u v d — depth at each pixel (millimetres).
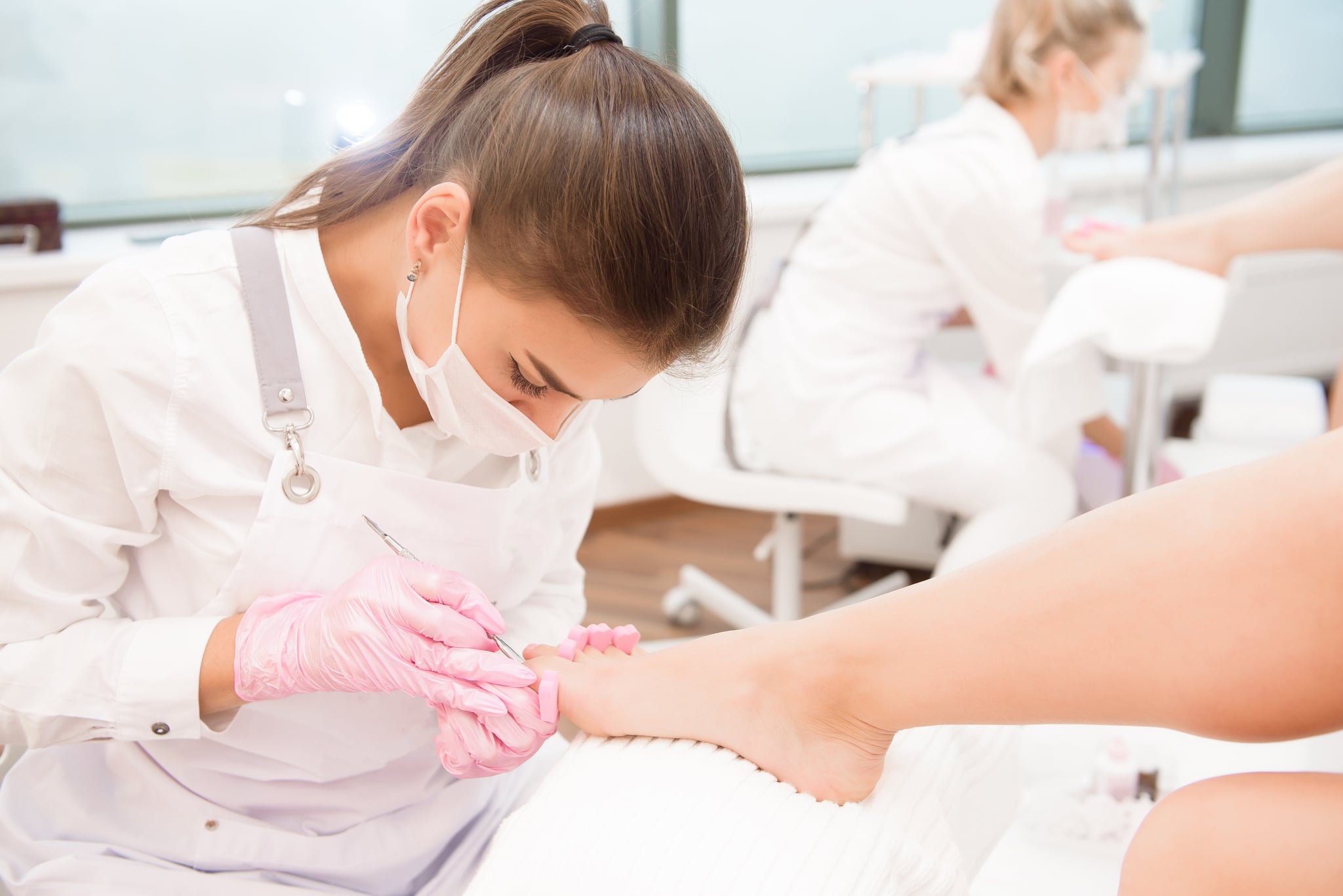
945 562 1671
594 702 765
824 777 696
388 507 771
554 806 690
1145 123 3271
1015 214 1689
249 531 757
